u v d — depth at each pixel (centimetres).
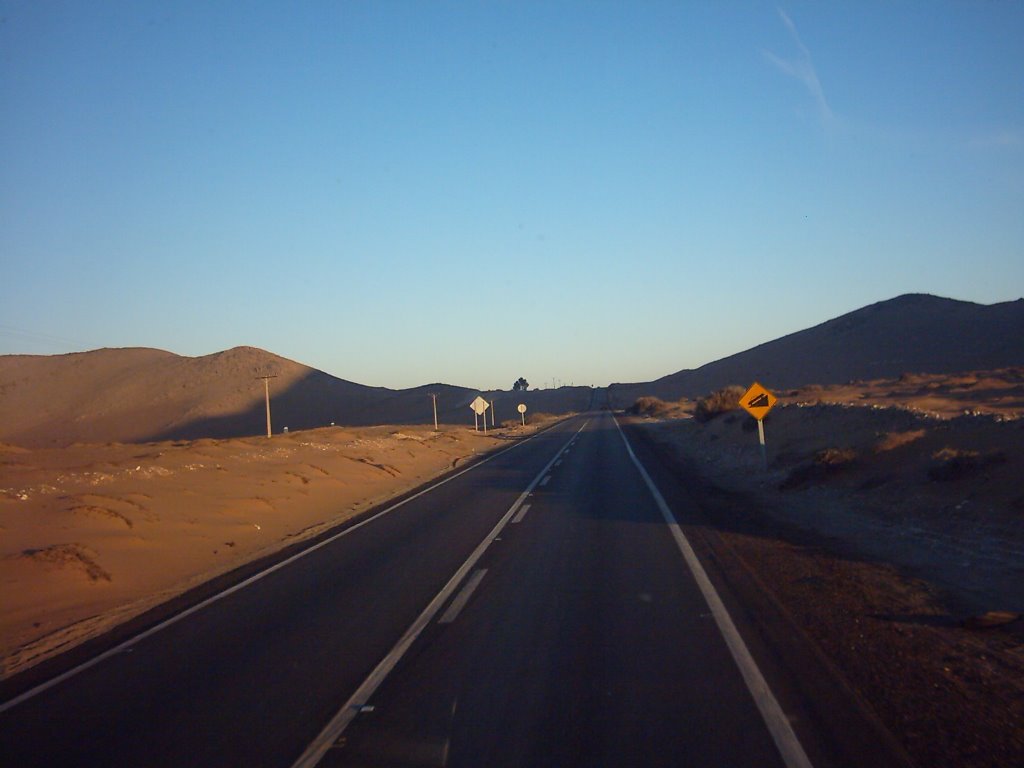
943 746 613
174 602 1223
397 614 1077
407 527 1922
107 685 825
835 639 898
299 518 2202
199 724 703
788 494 2264
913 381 6256
